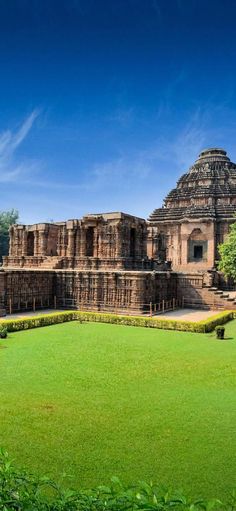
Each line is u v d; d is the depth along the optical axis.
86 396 12.68
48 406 11.74
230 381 14.46
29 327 26.39
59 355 18.31
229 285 48.09
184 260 57.09
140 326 28.14
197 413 11.30
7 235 87.00
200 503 4.27
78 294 35.88
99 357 18.02
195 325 25.91
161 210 64.12
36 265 45.84
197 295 38.12
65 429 10.15
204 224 56.25
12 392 12.96
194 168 67.44
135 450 9.06
